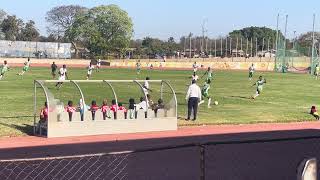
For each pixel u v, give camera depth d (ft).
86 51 411.34
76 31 397.19
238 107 102.63
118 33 399.44
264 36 577.02
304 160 16.97
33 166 40.42
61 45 381.19
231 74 242.99
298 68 323.98
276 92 141.90
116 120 66.69
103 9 395.96
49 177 37.17
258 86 122.62
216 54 486.38
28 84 141.79
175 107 71.72
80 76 194.49
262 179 38.65
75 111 64.54
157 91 132.57
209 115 88.53
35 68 254.06
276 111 97.45
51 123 62.13
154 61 332.39
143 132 68.39
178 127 73.87
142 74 220.02
